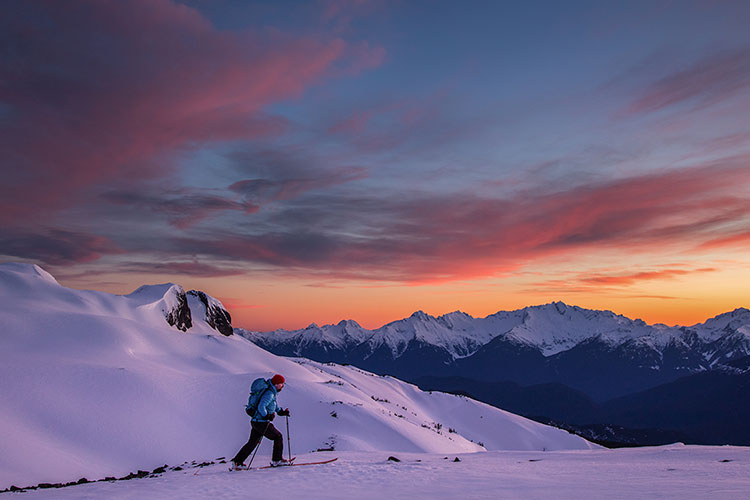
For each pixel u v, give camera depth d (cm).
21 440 5153
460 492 1095
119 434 6669
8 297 13362
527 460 1988
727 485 1108
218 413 8369
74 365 8481
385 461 1831
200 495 1116
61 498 1143
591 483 1197
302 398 9956
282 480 1298
